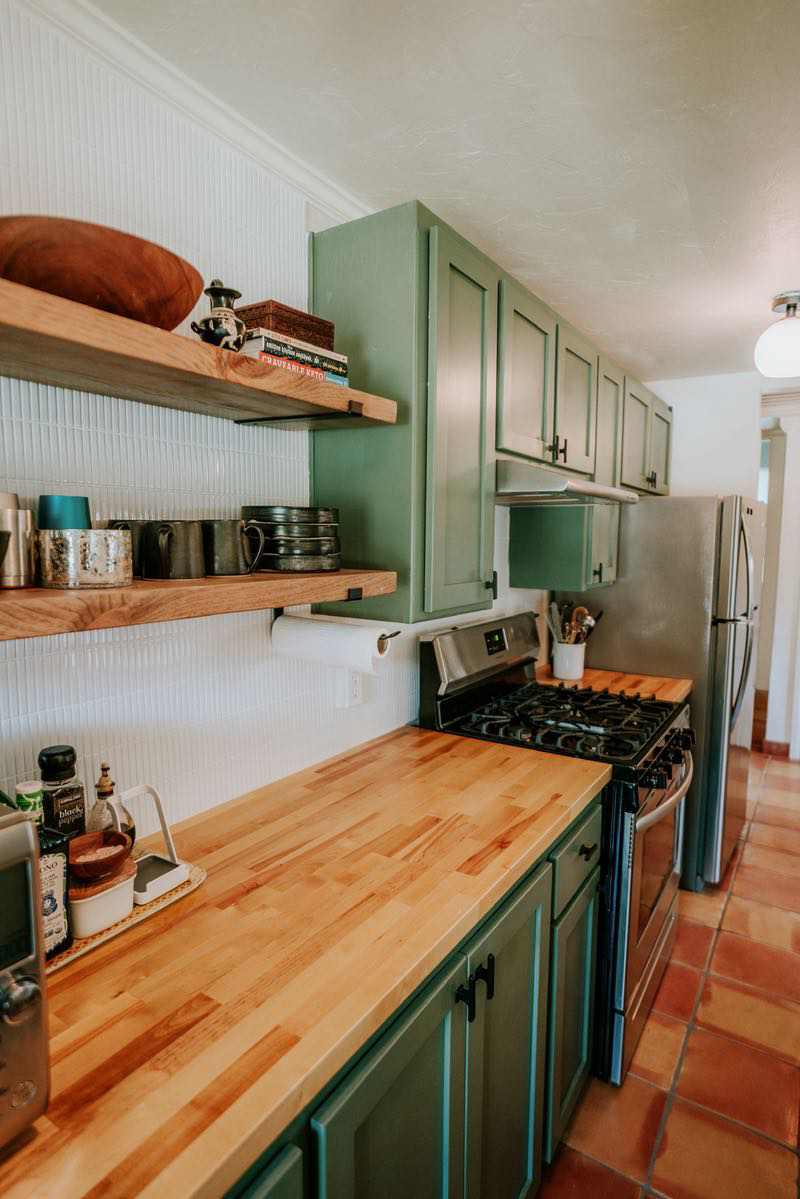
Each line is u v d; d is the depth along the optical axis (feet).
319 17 3.51
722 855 9.00
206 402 3.92
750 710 10.00
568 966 4.99
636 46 3.69
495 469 5.88
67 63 3.50
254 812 4.62
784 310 7.88
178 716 4.34
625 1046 5.72
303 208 5.11
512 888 4.04
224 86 4.09
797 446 13.62
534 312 6.32
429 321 4.86
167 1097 2.25
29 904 2.06
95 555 2.90
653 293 7.42
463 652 7.03
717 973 7.22
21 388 3.33
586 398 7.84
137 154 3.89
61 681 3.62
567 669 9.15
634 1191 4.79
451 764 5.63
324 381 4.03
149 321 3.15
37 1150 2.06
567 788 5.07
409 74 3.96
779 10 3.40
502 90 4.09
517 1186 4.40
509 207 5.58
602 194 5.34
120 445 3.84
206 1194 1.97
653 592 9.21
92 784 3.81
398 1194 3.07
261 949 3.08
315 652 4.81
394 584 4.65
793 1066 5.94
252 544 4.24
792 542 14.02
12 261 2.66
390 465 4.93
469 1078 3.56
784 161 4.82
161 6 3.44
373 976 2.88
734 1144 5.16
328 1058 2.45
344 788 5.08
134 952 3.07
